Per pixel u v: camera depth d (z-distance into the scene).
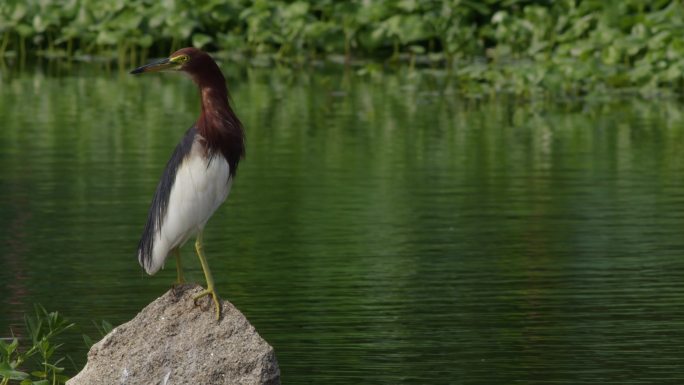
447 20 27.80
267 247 13.93
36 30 28.28
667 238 14.13
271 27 28.41
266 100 23.19
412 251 13.72
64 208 15.48
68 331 11.44
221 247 13.98
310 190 16.36
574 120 21.41
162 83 25.72
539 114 22.05
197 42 27.84
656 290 12.41
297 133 20.03
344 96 23.75
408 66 27.70
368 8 28.20
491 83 25.36
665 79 24.33
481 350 10.94
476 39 28.06
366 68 26.56
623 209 15.37
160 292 12.50
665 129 20.42
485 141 19.47
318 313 11.84
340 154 18.47
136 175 17.09
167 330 9.26
